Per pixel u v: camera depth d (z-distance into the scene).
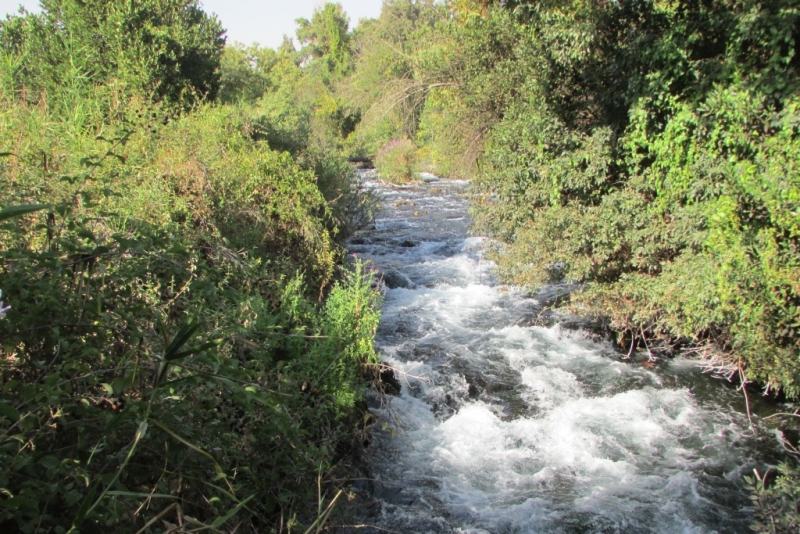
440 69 16.67
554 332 9.05
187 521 2.19
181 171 7.00
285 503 3.45
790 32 5.69
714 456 5.94
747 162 5.83
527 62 10.22
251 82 31.59
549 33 8.46
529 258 8.61
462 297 10.82
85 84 9.85
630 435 6.34
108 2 13.05
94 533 2.30
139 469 2.61
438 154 24.30
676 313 6.85
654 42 7.07
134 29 12.98
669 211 7.19
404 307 10.23
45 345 2.74
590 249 7.89
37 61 11.16
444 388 7.27
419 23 33.72
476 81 14.49
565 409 6.86
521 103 10.58
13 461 2.06
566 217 7.80
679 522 5.01
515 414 6.78
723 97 6.16
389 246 14.66
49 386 2.27
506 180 9.19
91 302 2.73
